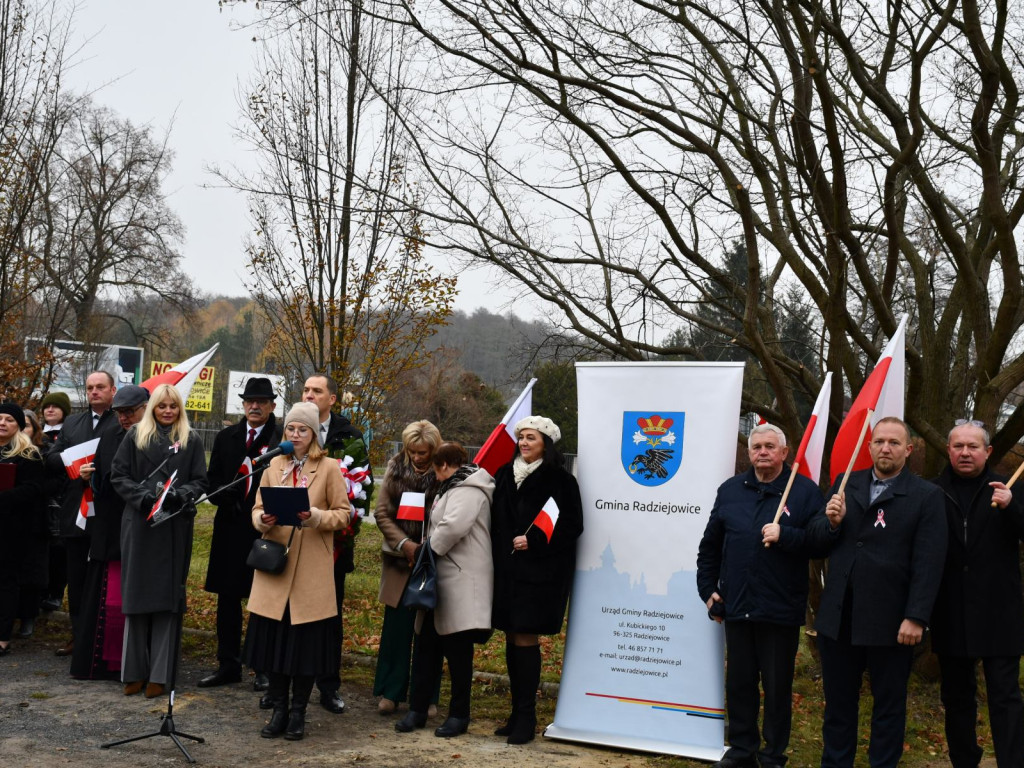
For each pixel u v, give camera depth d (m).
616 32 8.67
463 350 29.34
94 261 29.73
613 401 6.58
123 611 6.64
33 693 6.71
